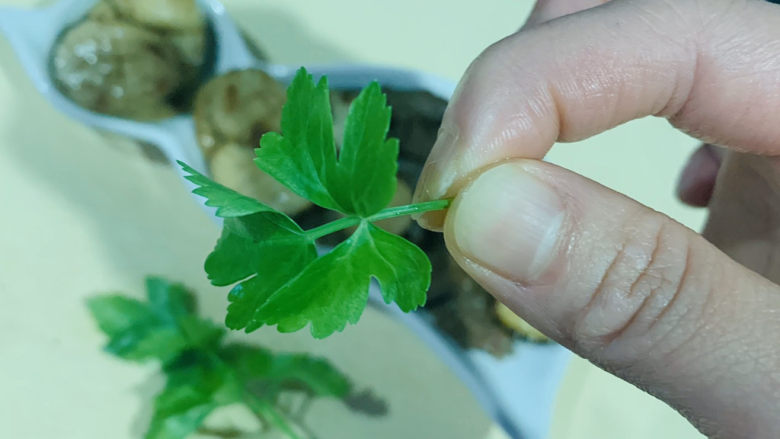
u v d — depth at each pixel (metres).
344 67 0.20
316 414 0.21
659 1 0.16
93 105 0.20
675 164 0.23
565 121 0.16
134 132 0.20
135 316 0.20
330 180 0.13
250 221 0.13
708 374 0.14
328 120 0.13
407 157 0.20
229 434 0.21
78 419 0.20
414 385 0.21
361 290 0.13
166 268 0.21
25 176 0.21
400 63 0.23
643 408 0.22
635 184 0.23
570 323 0.14
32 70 0.20
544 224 0.14
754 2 0.16
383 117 0.13
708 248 0.14
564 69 0.16
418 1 0.24
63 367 0.20
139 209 0.21
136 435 0.20
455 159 0.15
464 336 0.19
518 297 0.14
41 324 0.20
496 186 0.14
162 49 0.20
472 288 0.20
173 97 0.20
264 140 0.13
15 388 0.20
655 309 0.14
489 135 0.15
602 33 0.16
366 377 0.21
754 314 0.14
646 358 0.14
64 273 0.21
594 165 0.23
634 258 0.14
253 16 0.22
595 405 0.21
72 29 0.20
